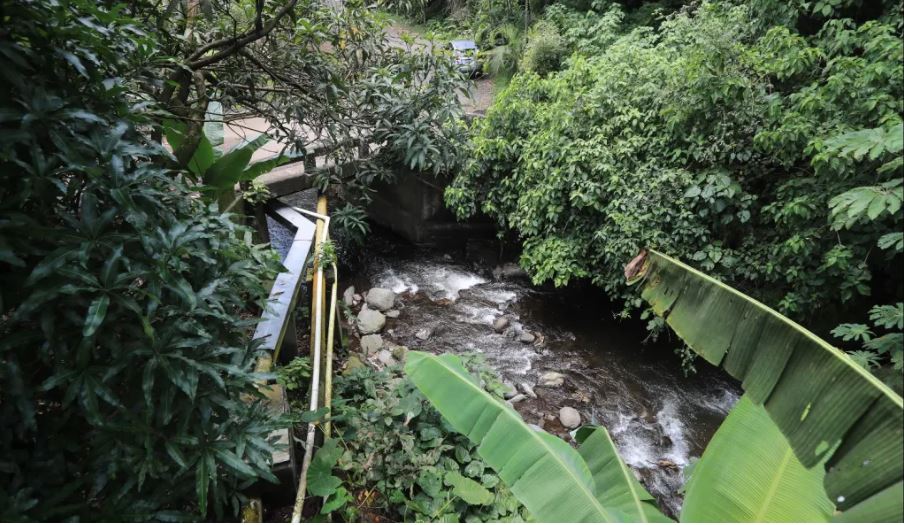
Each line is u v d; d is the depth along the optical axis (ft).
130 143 6.41
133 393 6.42
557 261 19.92
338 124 16.52
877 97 12.09
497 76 36.65
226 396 7.18
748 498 6.37
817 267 14.35
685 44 20.40
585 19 31.96
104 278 5.65
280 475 9.03
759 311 6.04
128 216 5.94
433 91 17.74
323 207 20.25
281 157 13.99
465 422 7.82
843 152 10.85
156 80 9.10
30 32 5.56
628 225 17.25
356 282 24.71
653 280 7.70
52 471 5.85
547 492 6.55
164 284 6.31
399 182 26.96
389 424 12.23
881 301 15.26
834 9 16.07
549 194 19.83
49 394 6.40
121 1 9.84
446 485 11.12
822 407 5.08
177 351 6.22
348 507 10.19
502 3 36.76
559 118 19.93
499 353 20.04
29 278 5.18
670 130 17.20
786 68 14.85
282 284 13.08
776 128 14.58
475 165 22.20
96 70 6.22
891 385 10.74
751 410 7.12
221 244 7.77
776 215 14.60
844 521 4.50
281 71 14.19
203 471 6.52
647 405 17.62
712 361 6.40
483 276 25.95
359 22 16.21
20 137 5.23
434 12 42.42
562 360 19.85
